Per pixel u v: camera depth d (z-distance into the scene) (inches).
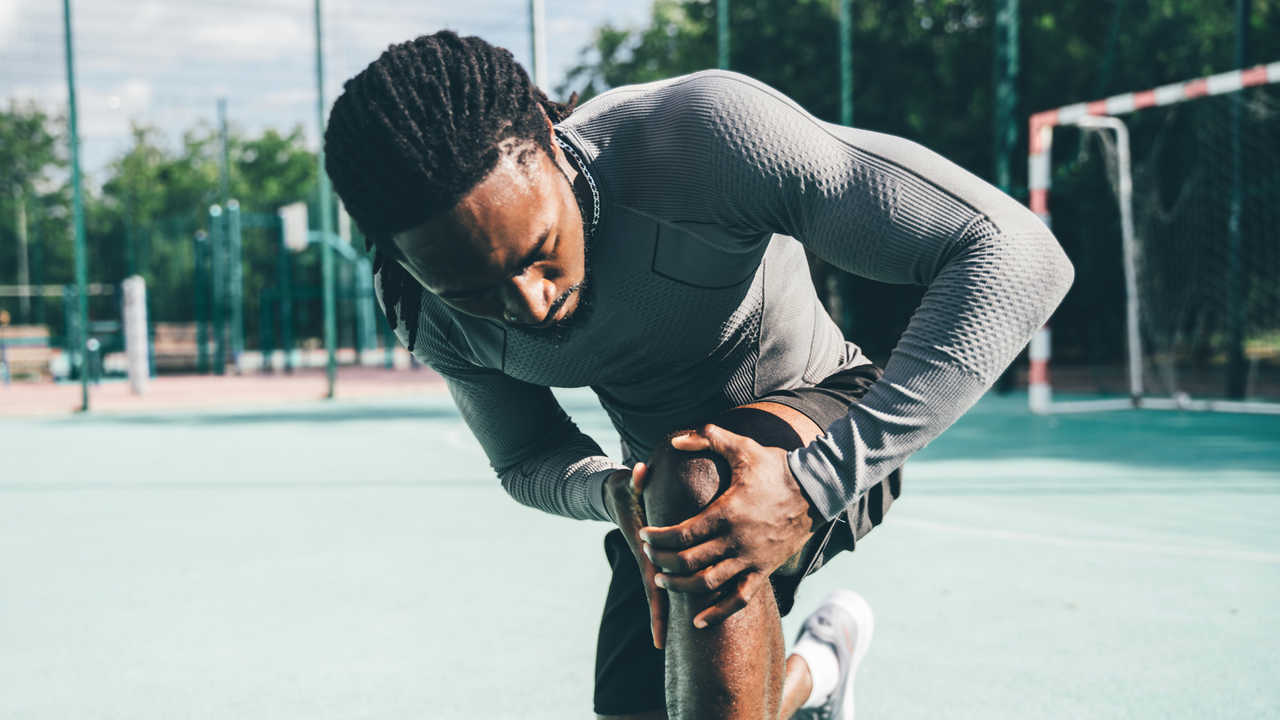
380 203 37.8
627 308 46.6
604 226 44.4
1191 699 83.1
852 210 41.6
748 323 50.3
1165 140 486.9
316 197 807.1
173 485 217.5
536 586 124.6
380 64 38.9
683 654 42.2
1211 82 303.1
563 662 95.5
